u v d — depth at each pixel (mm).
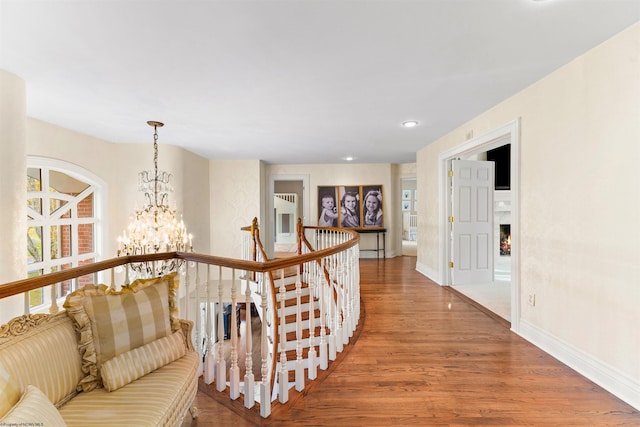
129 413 1275
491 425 1698
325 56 2119
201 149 5270
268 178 7141
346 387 2059
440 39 1917
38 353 1254
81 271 1754
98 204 4375
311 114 3381
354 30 1812
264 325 1855
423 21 1729
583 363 2160
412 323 3158
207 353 2102
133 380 1483
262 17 1675
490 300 3910
